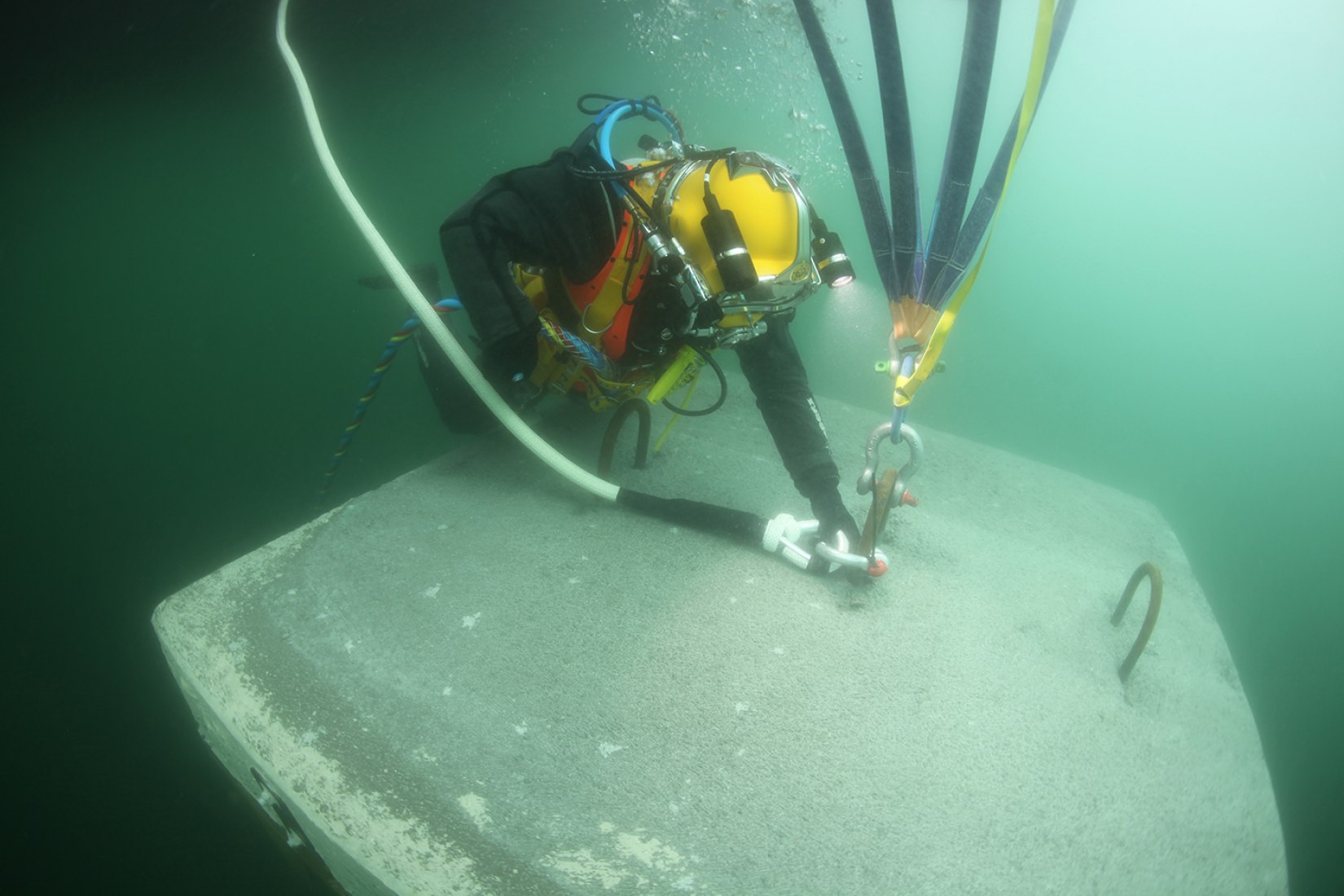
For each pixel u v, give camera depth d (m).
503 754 1.31
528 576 1.69
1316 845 3.33
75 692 3.28
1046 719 1.51
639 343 1.56
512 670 1.46
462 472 2.01
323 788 1.26
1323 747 3.76
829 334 4.83
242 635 1.49
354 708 1.37
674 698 1.44
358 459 4.54
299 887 2.71
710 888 1.15
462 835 1.19
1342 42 5.45
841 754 1.38
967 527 2.13
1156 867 1.28
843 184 5.24
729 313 1.38
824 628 1.64
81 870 2.68
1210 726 1.59
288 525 4.13
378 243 1.53
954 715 1.48
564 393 1.99
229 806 2.97
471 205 1.38
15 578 3.82
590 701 1.42
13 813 2.83
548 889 1.13
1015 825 1.30
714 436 2.36
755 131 5.49
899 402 1.41
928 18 4.75
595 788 1.27
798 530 1.75
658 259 1.32
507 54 6.81
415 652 1.48
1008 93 5.95
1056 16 1.06
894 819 1.28
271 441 4.74
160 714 3.24
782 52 5.42
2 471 4.57
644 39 6.02
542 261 1.46
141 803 2.92
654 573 1.73
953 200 1.17
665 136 5.66
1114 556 2.16
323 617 1.54
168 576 3.84
